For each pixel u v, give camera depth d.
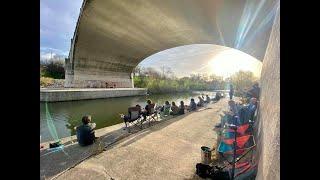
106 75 38.75
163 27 23.73
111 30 26.25
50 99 22.81
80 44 30.05
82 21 24.95
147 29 24.97
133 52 34.78
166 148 5.92
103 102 28.42
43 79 35.91
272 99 2.16
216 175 3.88
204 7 16.33
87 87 34.56
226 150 4.34
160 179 4.05
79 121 15.54
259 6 11.50
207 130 8.16
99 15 22.98
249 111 5.37
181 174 4.24
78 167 4.57
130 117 8.41
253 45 16.06
